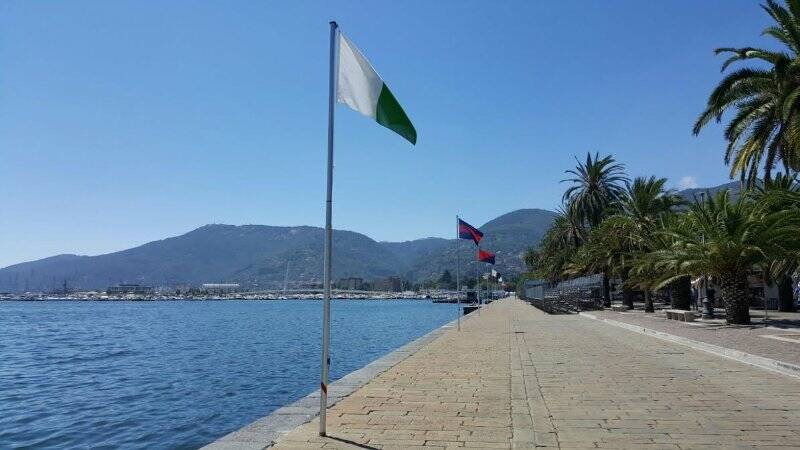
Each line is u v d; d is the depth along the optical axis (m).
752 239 25.48
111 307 183.62
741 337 19.89
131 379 23.78
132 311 140.00
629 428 7.82
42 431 14.76
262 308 165.12
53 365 29.94
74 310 150.12
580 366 14.28
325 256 8.10
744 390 10.55
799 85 20.86
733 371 13.01
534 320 37.34
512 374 13.04
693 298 47.06
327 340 7.89
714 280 31.64
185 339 46.59
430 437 7.51
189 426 14.84
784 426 7.80
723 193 26.72
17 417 16.53
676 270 30.62
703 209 27.25
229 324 72.25
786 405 9.17
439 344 20.77
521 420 8.38
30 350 39.25
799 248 25.39
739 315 26.41
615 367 14.00
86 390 21.30
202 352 34.62
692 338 19.95
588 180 57.97
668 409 8.99
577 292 52.66
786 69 20.70
